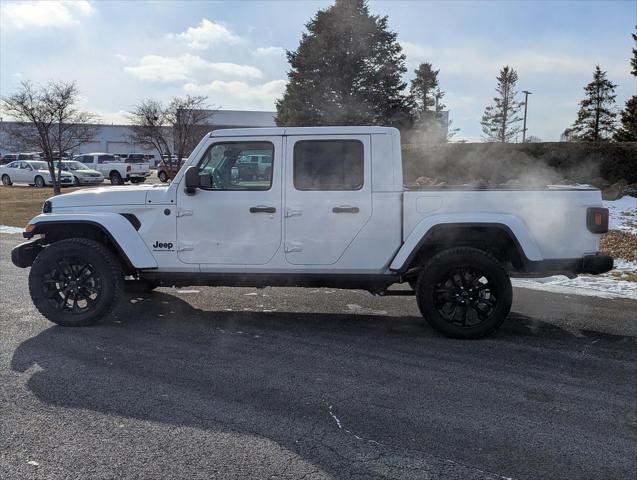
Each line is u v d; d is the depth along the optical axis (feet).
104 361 15.87
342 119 105.60
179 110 101.65
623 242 35.99
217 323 19.88
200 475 10.08
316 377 14.85
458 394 13.84
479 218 17.87
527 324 20.08
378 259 18.42
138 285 20.49
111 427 11.85
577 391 14.10
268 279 18.93
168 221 18.95
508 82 192.34
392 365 15.83
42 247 20.22
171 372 15.08
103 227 18.88
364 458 10.74
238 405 13.05
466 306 18.16
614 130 145.07
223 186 18.95
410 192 18.11
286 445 11.19
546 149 58.95
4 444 11.08
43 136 77.10
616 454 11.03
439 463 10.61
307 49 108.37
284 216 18.47
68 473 10.09
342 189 18.35
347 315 21.18
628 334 18.95
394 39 110.42
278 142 18.49
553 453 11.03
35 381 14.32
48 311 19.04
